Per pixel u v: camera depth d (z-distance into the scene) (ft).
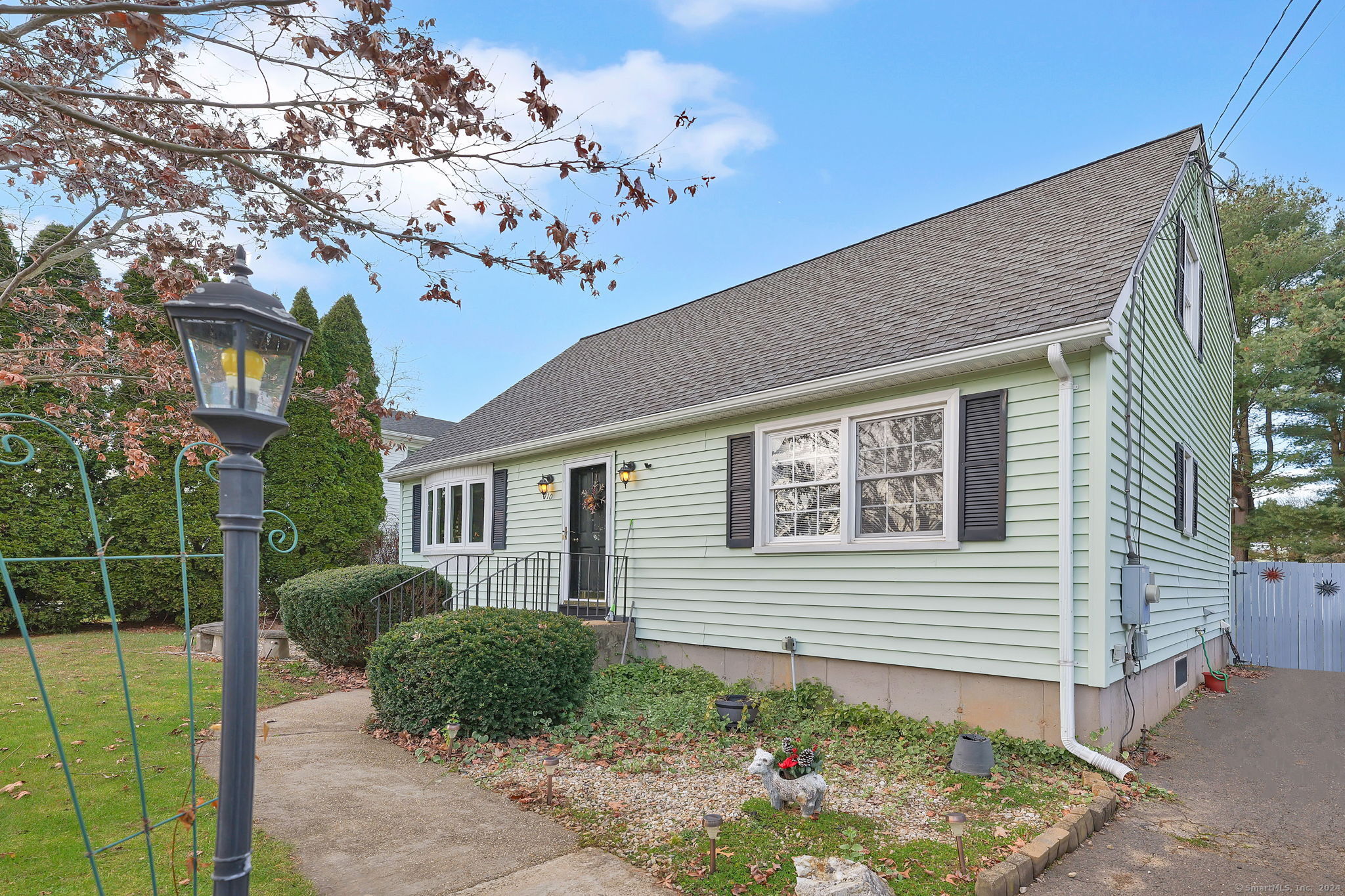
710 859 12.70
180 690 25.43
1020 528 20.25
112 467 42.16
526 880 12.35
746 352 31.48
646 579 31.37
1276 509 58.18
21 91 12.13
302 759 19.04
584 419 35.14
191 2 13.39
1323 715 25.81
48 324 23.77
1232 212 62.03
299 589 32.24
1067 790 17.03
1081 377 19.52
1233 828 15.60
